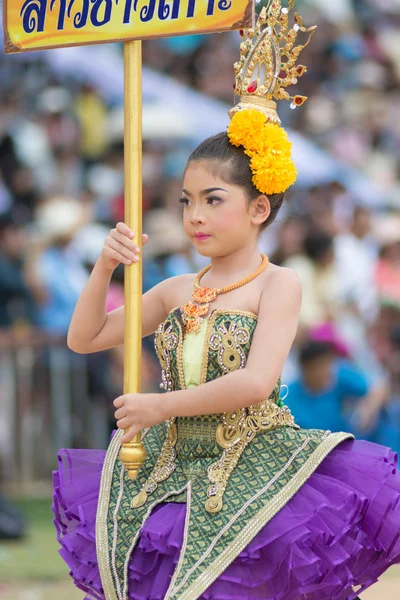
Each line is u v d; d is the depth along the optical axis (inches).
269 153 318.7
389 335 845.8
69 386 774.5
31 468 772.0
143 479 326.0
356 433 744.3
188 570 295.1
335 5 1147.3
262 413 318.0
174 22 317.7
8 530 656.4
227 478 309.1
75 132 909.2
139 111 323.6
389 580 591.8
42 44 335.0
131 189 321.7
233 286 323.9
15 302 772.6
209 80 1035.3
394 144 1120.2
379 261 912.3
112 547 313.3
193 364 319.3
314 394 733.9
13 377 765.3
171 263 825.5
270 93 330.0
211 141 323.6
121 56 967.6
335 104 1101.1
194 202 321.7
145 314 346.0
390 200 1040.2
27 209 835.4
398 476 323.0
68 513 329.7
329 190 978.1
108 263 326.0
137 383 318.7
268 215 325.7
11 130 874.1
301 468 310.8
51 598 521.3
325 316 822.5
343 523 303.3
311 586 298.8
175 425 324.2
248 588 296.8
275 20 327.6
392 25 1180.5
